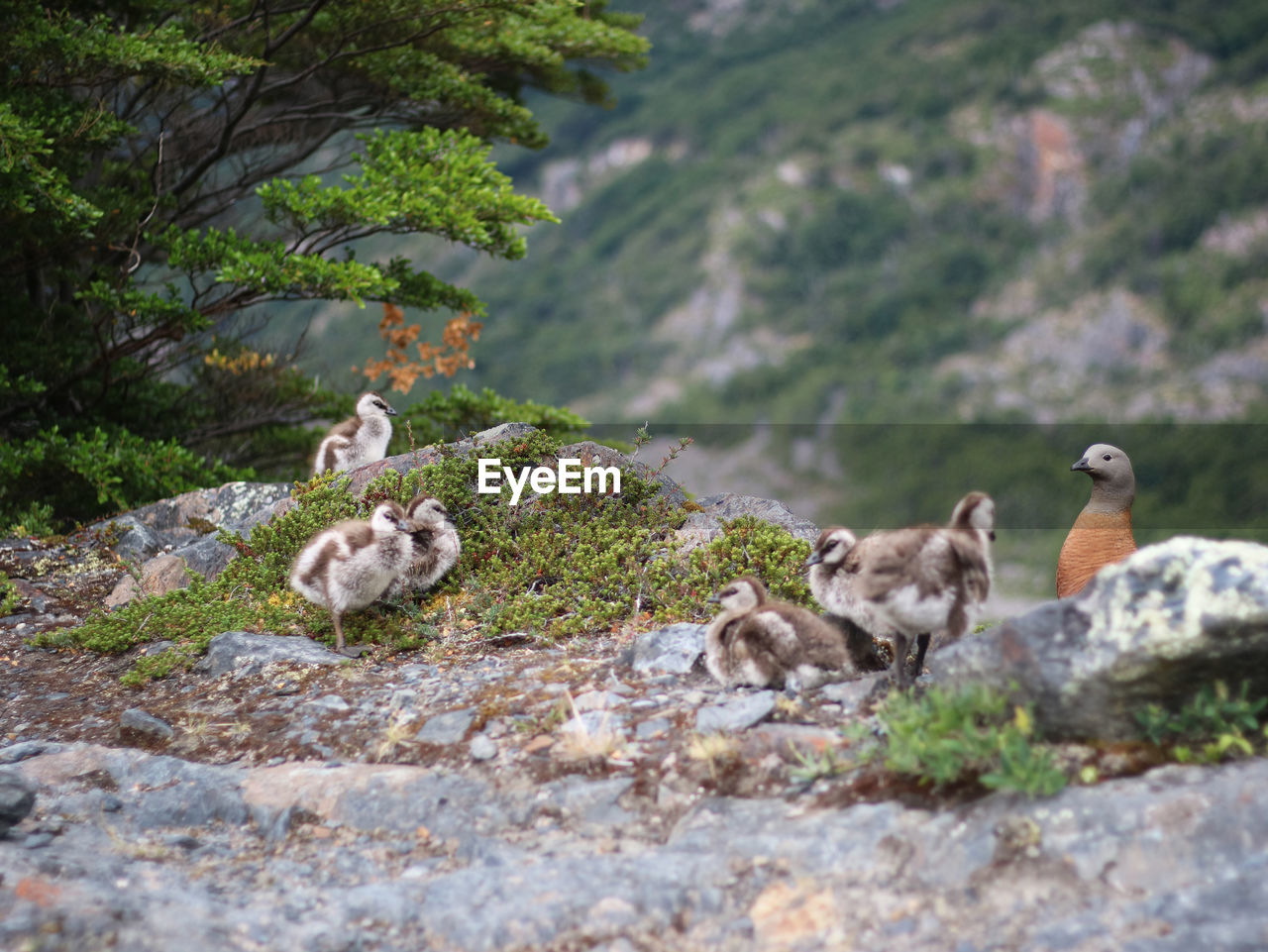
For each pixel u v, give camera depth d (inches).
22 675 332.5
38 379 611.8
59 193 506.0
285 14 672.4
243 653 314.7
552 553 354.9
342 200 589.3
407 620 332.5
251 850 222.1
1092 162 5703.7
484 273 6446.9
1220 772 187.9
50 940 177.5
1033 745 203.9
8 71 551.8
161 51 556.4
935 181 5925.2
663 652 281.6
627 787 225.5
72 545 451.2
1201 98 5743.1
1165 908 164.1
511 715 260.4
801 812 205.3
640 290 6107.3
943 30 6761.8
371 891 198.4
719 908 185.5
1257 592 188.9
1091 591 206.8
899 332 5398.6
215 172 793.6
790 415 5113.2
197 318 580.7
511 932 182.5
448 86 676.7
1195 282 4987.7
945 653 217.0
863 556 258.5
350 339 4731.8
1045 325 5157.5
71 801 238.8
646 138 6993.1
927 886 181.0
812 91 6737.2
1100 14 6328.7
